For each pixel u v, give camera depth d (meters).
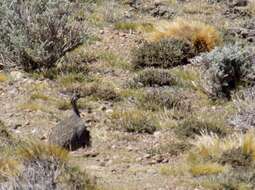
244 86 50.22
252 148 36.91
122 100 47.09
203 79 50.22
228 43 59.81
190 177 34.34
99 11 70.31
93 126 41.78
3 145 36.34
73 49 55.12
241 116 43.50
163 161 37.25
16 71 51.31
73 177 31.34
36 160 32.06
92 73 52.59
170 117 44.00
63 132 38.16
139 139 40.38
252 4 76.81
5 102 45.03
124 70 54.19
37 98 45.88
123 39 61.53
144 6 74.12
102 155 37.66
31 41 52.53
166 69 54.38
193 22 62.25
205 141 38.28
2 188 28.88
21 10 54.59
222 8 75.56
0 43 53.28
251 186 32.91
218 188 32.72
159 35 60.84
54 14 53.59
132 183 33.34
